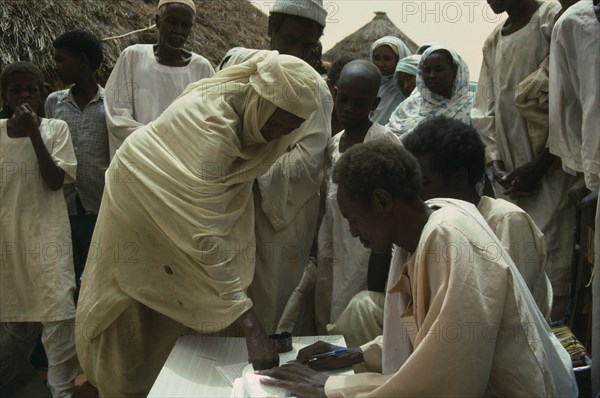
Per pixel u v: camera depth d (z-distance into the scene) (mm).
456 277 1971
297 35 3461
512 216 2475
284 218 3252
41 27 4832
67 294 3740
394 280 2307
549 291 2572
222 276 2725
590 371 2852
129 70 4129
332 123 4211
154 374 3107
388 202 2080
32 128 3717
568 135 3492
